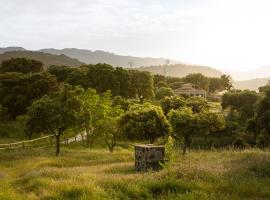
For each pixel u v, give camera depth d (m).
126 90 115.75
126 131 41.12
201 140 61.69
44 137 63.62
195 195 12.04
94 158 36.53
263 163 18.34
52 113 40.09
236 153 26.41
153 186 13.53
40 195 13.36
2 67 118.94
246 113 91.69
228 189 13.23
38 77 80.75
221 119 41.44
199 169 16.30
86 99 50.66
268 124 36.94
